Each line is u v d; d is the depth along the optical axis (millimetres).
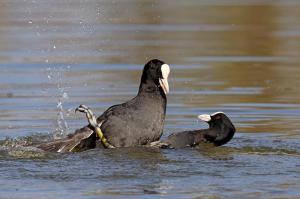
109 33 24219
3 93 16562
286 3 31172
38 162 10664
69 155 11109
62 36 23406
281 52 21609
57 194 9141
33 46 21969
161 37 23719
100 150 11461
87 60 20203
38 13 26750
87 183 9594
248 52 21531
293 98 15844
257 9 29516
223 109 14922
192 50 21656
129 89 16688
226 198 8977
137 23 26219
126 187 9422
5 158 10883
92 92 16484
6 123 13828
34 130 13312
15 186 9461
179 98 15992
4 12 27578
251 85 17266
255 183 9594
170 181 9703
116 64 19688
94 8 27234
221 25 26094
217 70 19047
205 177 9883
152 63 12039
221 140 11906
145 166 10438
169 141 11812
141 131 11805
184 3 31422
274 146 11867
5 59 20359
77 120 14258
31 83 17641
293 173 10062
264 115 14375
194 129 13305
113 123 11734
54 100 15875
